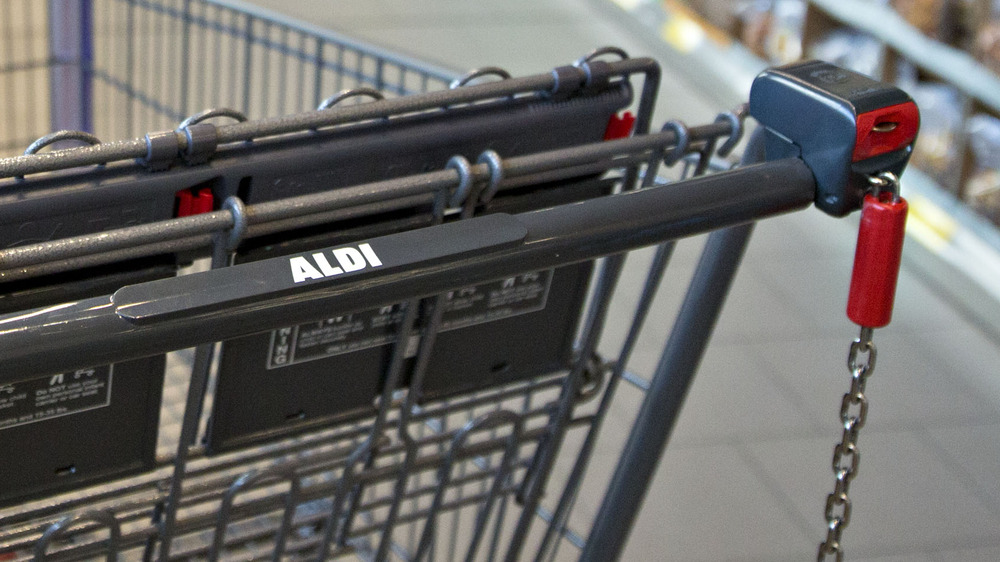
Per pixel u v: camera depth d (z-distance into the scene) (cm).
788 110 109
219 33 292
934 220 421
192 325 80
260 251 108
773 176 105
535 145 124
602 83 124
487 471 154
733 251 141
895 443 330
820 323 382
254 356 118
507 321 136
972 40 395
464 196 110
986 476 322
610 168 128
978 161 411
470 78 119
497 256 90
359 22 554
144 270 105
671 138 122
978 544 297
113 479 120
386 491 264
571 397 150
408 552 232
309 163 108
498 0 607
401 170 115
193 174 102
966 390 360
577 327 143
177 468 119
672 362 149
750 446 320
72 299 102
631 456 157
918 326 391
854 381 106
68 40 336
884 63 440
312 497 138
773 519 296
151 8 310
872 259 103
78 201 98
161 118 395
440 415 142
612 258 138
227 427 122
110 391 112
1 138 363
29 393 107
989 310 394
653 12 583
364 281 85
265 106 285
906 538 296
